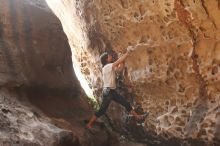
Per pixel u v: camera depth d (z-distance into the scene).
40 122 4.60
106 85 5.56
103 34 6.63
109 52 6.69
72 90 6.15
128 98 6.61
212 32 5.34
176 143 6.00
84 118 5.91
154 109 6.30
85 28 6.97
